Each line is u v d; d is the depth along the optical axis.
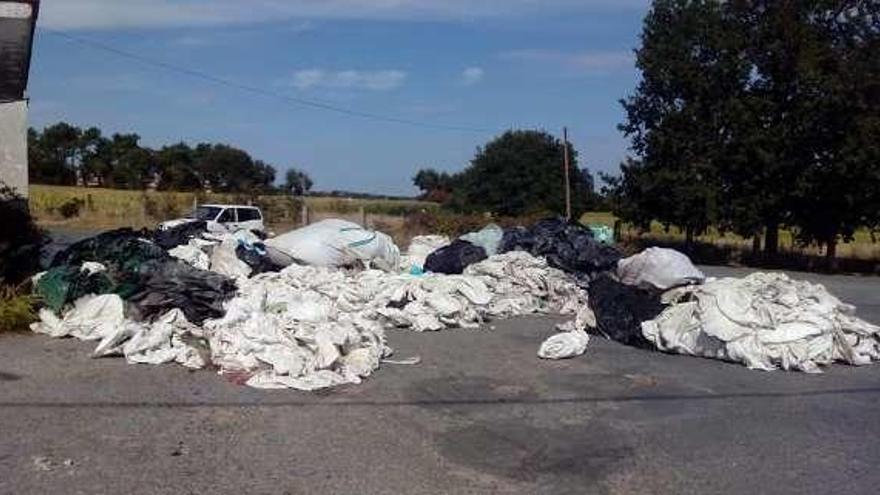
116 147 97.62
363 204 52.50
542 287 15.91
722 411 8.45
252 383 8.62
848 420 8.21
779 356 10.79
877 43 37.84
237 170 98.00
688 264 13.55
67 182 96.12
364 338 10.30
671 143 41.84
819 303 12.48
